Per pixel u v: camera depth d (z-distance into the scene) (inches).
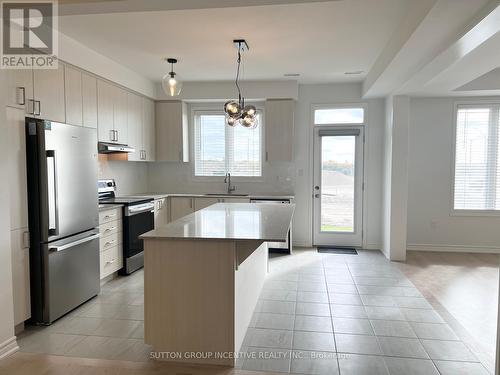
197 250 96.4
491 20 92.7
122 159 193.9
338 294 149.0
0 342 99.7
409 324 121.3
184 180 244.1
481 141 217.3
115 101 182.2
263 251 160.4
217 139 240.7
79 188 133.5
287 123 223.1
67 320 124.4
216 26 132.5
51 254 120.0
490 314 129.6
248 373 93.2
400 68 149.3
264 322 122.7
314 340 110.3
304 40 146.9
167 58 172.2
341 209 233.0
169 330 98.8
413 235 225.6
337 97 227.1
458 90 198.2
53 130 119.8
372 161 226.5
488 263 195.8
